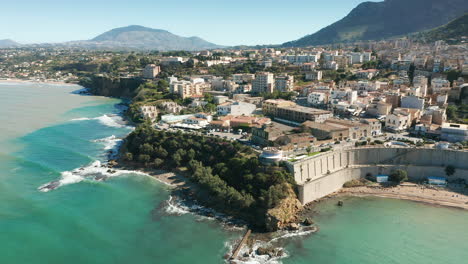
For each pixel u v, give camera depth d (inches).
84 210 4805.6
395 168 5935.0
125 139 7775.6
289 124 7849.4
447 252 4003.4
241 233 4335.6
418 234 4370.1
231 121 7578.7
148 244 4072.3
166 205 5002.5
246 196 4729.3
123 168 6412.4
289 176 5022.1
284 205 4611.2
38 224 4416.8
